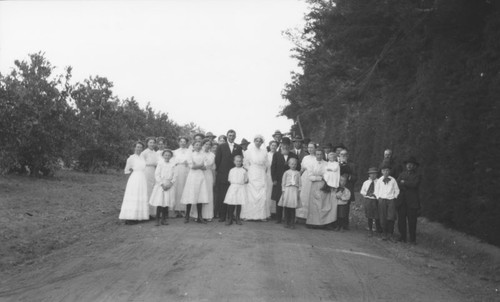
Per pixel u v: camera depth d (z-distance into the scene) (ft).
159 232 32.96
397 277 23.68
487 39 34.50
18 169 73.20
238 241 30.04
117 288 20.07
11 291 20.13
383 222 35.55
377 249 31.12
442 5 37.42
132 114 121.60
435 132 40.88
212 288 20.22
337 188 38.81
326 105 82.69
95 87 94.79
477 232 33.40
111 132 96.37
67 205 46.39
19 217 37.37
